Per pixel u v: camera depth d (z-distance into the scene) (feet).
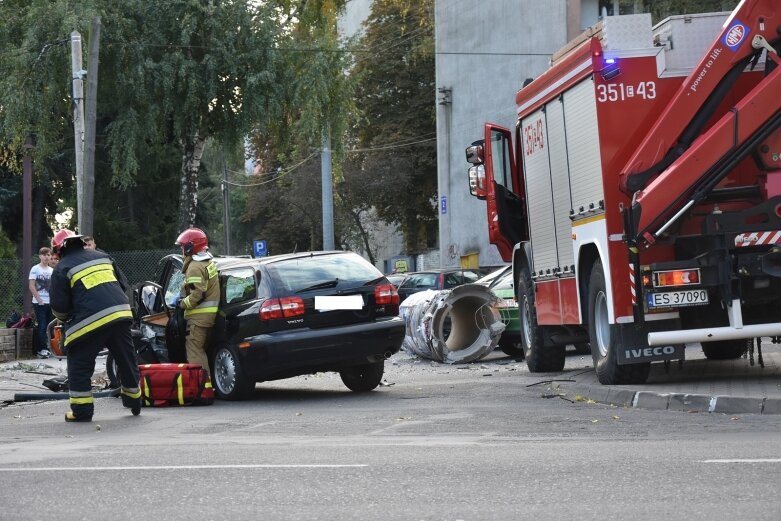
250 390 101.71
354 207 426.92
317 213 422.41
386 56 409.49
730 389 81.82
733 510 39.75
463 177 331.77
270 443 66.23
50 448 66.23
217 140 245.65
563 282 103.24
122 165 231.71
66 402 109.70
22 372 146.41
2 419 93.50
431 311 142.72
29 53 223.51
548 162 104.12
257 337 99.14
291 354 98.43
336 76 250.78
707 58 86.38
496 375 122.01
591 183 92.02
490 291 143.33
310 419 82.38
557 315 106.22
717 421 70.79
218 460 57.31
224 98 239.71
